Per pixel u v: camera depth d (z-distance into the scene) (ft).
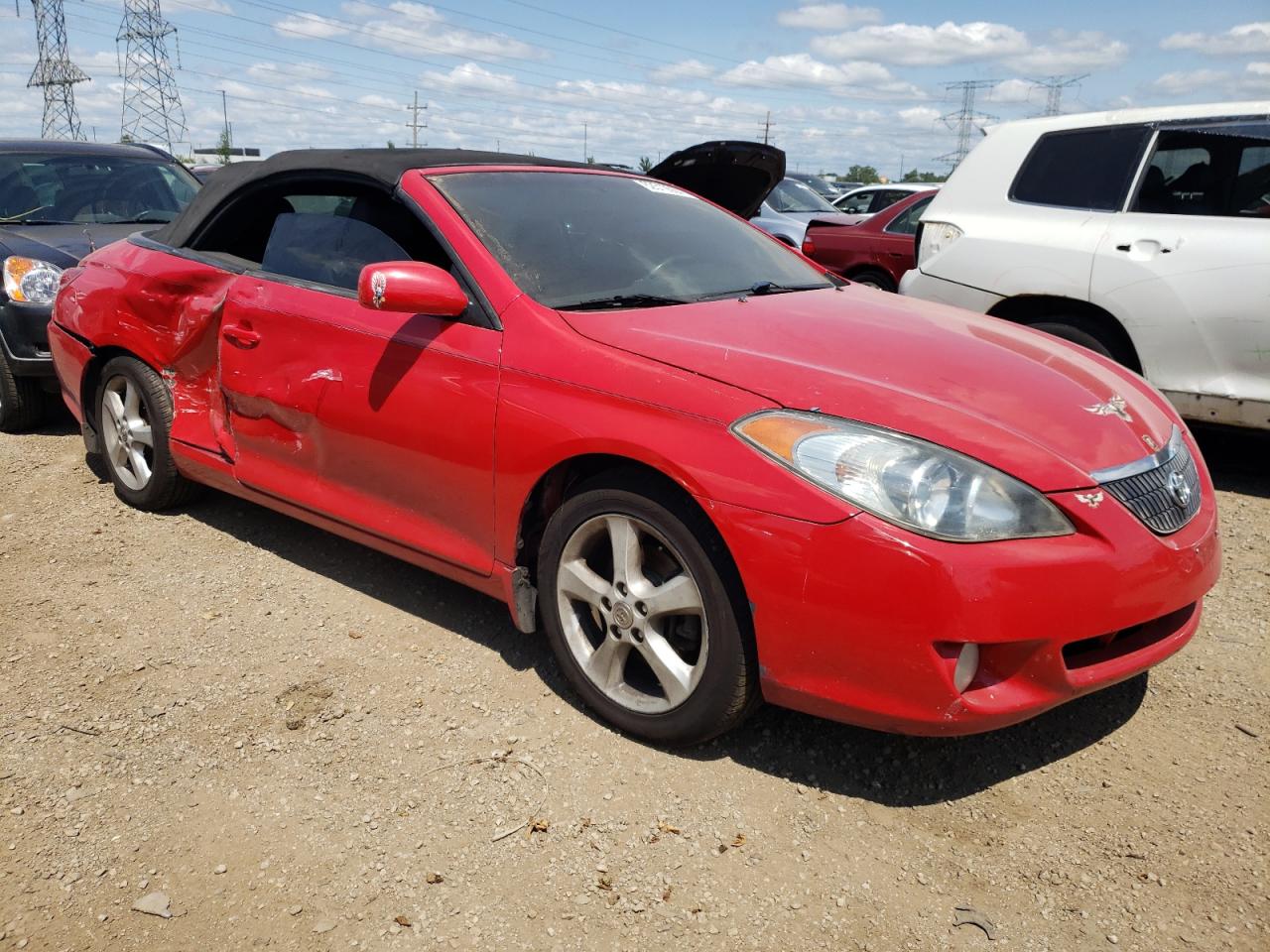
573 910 6.88
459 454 9.34
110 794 8.00
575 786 8.16
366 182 10.82
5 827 7.62
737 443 7.60
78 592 11.52
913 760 8.56
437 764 8.44
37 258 17.30
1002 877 7.23
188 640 10.45
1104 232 15.89
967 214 17.58
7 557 12.46
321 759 8.48
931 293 17.81
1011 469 7.26
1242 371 14.70
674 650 8.52
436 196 10.17
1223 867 7.30
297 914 6.82
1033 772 8.43
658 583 8.41
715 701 8.04
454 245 9.77
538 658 10.16
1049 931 6.73
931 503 7.06
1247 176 14.92
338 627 10.77
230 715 9.10
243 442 11.75
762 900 6.98
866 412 7.54
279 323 10.97
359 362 10.13
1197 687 9.73
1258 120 14.96
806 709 7.71
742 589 7.74
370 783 8.17
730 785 8.20
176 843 7.48
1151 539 7.61
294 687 9.57
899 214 28.53
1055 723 9.13
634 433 8.05
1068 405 8.20
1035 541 7.16
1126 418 8.39
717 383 7.97
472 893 7.02
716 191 17.53
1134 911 6.89
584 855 7.40
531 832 7.63
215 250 12.67
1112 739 8.89
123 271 13.28
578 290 9.66
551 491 9.13
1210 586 8.26
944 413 7.58
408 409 9.68
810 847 7.52
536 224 10.34
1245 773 8.39
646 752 8.63
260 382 11.22
